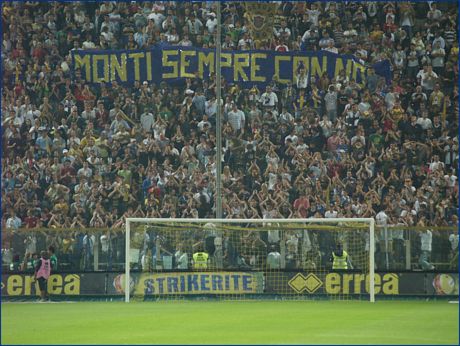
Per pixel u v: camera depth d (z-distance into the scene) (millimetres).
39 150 83438
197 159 82250
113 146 83562
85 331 40812
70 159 82562
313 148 83875
